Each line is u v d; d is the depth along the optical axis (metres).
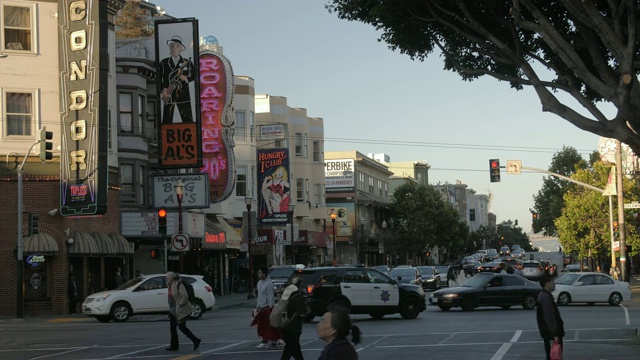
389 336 23.52
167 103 45.09
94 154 36.50
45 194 36.84
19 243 33.97
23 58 37.31
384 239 92.69
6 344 22.47
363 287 29.64
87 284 38.88
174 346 20.39
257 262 66.75
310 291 29.20
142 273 47.50
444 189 177.00
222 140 49.88
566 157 108.94
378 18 20.22
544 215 109.81
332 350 7.59
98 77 36.81
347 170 88.75
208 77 50.22
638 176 62.28
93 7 37.09
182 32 45.25
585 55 21.27
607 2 19.42
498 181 43.97
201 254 53.19
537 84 19.44
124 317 31.56
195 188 45.28
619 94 17.70
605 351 19.45
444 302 35.03
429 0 20.23
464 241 121.50
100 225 40.06
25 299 35.97
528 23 18.88
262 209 60.16
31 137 37.28
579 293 38.09
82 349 21.09
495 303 35.03
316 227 78.56
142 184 46.00
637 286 58.62
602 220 68.44
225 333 25.34
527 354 18.88
